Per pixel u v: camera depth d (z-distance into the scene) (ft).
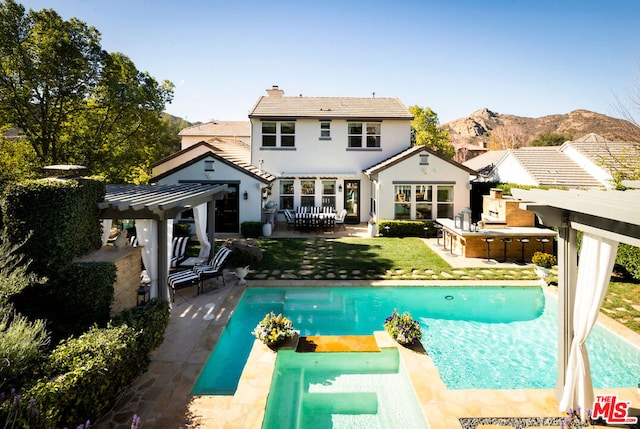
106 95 58.49
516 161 77.82
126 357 18.89
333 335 28.99
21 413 12.78
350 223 79.51
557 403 18.72
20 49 48.60
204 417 17.57
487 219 61.98
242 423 16.90
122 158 64.85
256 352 23.95
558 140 188.85
